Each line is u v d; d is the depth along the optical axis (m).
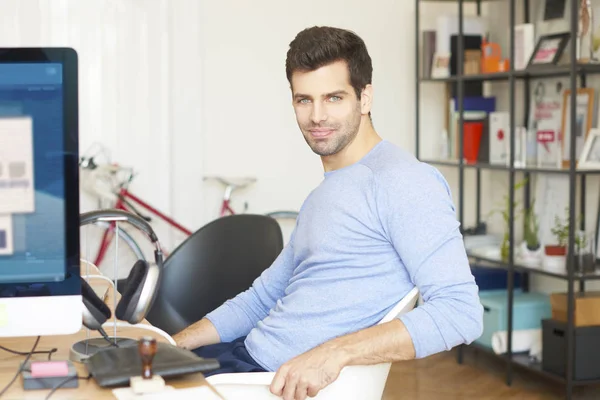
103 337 1.63
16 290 1.43
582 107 3.74
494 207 4.73
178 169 4.46
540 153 3.87
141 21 4.36
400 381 3.91
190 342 2.10
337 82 1.90
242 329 2.16
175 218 4.48
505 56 4.54
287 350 1.90
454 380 3.93
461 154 4.34
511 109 3.87
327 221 1.90
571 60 3.40
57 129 1.43
